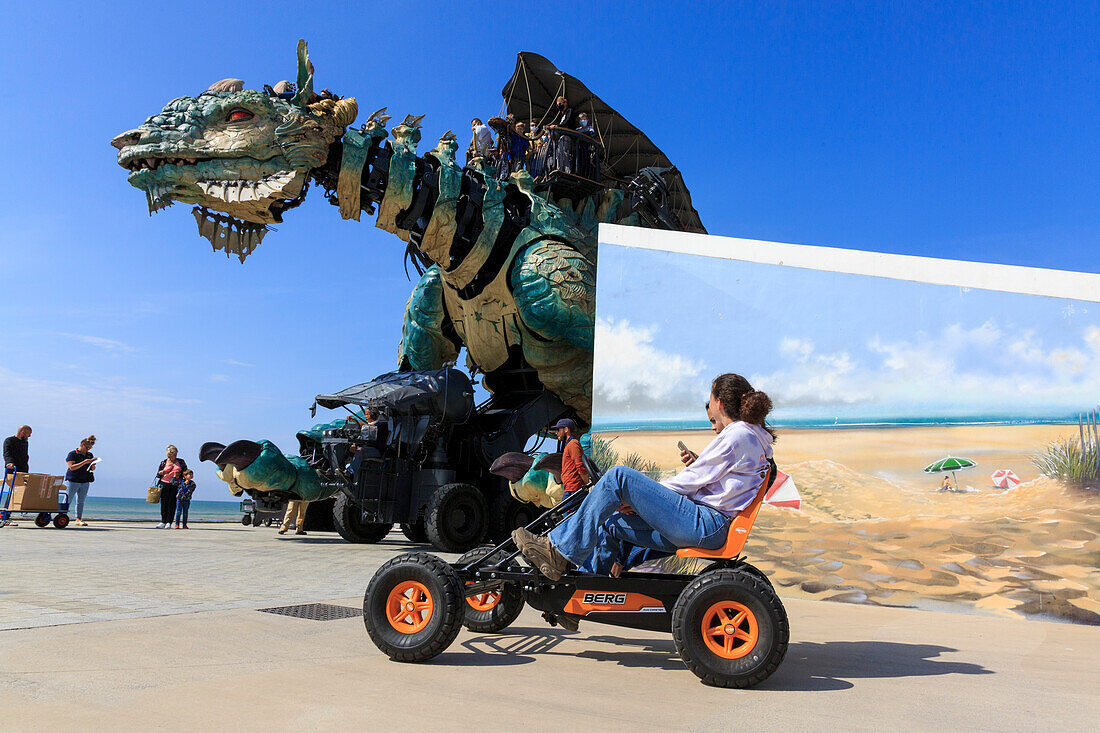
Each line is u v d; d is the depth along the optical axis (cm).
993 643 453
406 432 1283
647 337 773
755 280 731
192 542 1134
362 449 1209
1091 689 331
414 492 1263
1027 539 588
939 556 617
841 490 662
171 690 279
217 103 1088
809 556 665
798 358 700
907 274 663
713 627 330
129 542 1059
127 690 276
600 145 1591
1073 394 588
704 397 738
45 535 1114
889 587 630
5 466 1292
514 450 1334
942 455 628
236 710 256
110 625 406
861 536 648
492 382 1544
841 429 670
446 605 344
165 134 1078
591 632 452
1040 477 591
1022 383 607
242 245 1148
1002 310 622
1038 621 568
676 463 742
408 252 1369
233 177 1078
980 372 624
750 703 293
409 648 344
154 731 230
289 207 1146
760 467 355
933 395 639
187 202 1112
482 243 1259
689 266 764
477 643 406
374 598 357
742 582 323
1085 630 520
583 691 305
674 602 350
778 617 316
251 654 350
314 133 1094
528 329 1324
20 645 346
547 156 1455
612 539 379
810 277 705
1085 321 591
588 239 1427
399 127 1227
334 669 327
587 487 402
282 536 1414
